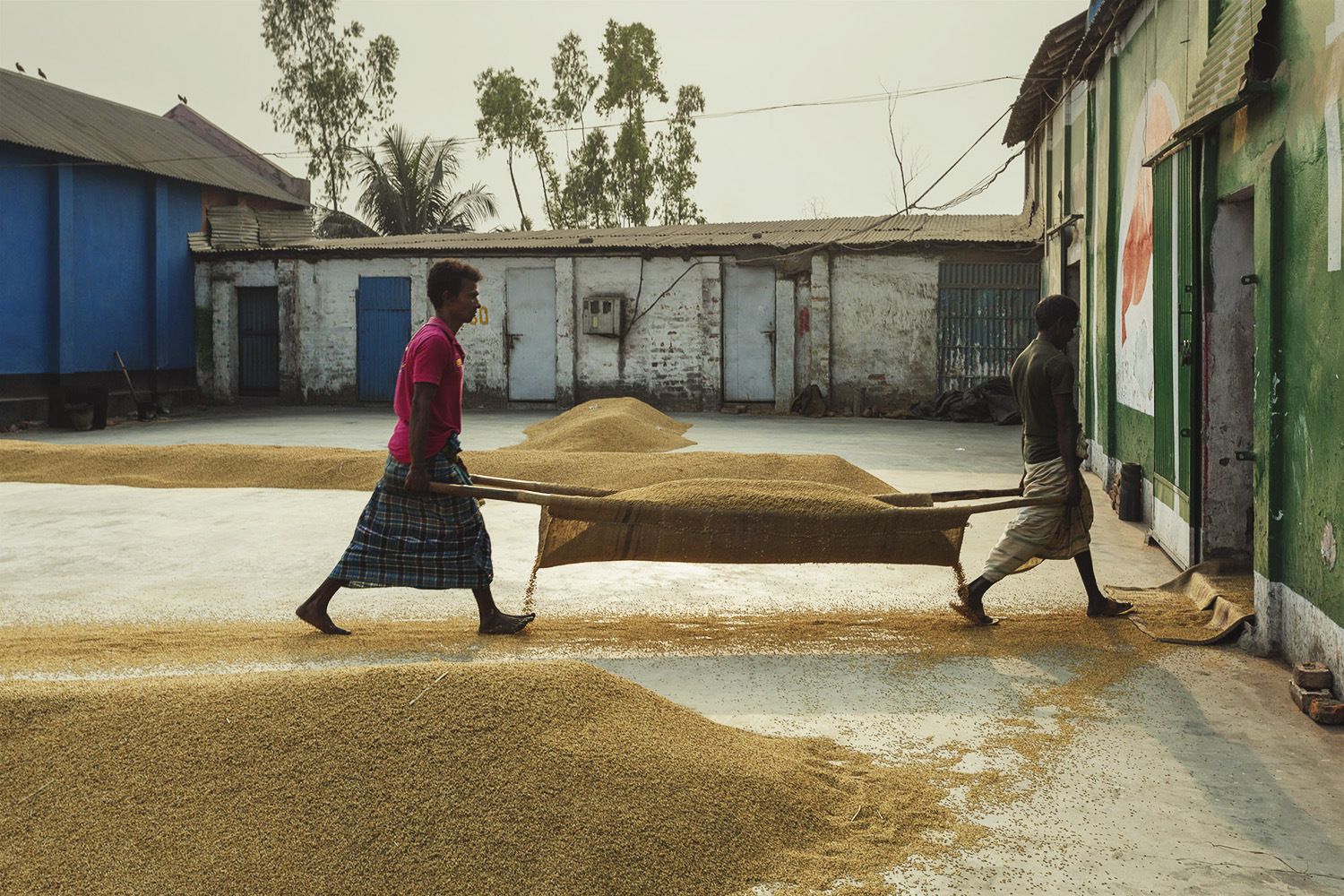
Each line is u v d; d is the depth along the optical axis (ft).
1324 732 12.01
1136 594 18.63
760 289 65.87
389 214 109.50
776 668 14.32
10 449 35.14
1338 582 12.76
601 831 8.68
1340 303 12.66
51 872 8.06
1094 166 34.96
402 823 8.56
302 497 29.19
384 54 124.36
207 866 8.13
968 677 13.92
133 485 31.30
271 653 14.57
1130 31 28.04
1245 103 15.80
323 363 73.26
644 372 67.77
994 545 23.47
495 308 69.77
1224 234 18.48
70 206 62.13
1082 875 8.75
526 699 10.09
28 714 9.70
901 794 10.14
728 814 9.19
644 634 15.94
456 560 15.43
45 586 19.11
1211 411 18.90
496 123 128.88
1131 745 11.59
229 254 73.72
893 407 63.98
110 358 66.33
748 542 16.02
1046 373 16.30
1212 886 8.61
